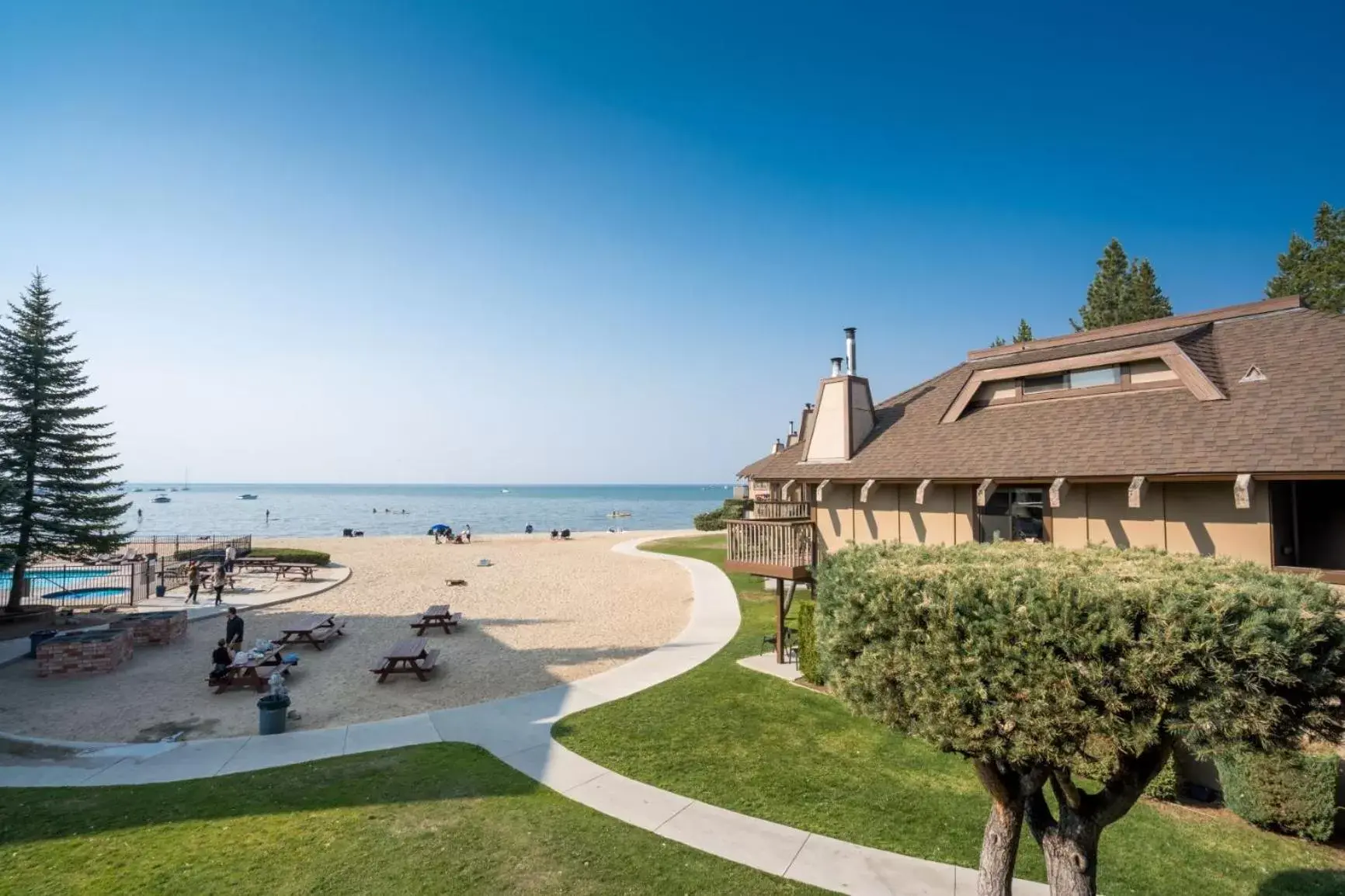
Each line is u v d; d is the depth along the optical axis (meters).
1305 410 10.67
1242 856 8.50
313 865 7.53
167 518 98.12
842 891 7.43
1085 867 5.79
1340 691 4.43
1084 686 4.63
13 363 24.02
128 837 8.10
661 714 13.02
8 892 6.88
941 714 5.20
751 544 16.73
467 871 7.51
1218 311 14.48
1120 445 12.19
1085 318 34.47
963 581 5.28
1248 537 10.65
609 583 30.88
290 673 16.64
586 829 8.61
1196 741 4.57
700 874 7.66
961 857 8.20
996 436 14.68
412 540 56.81
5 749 11.45
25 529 23.36
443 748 11.34
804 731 12.12
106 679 16.06
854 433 17.59
